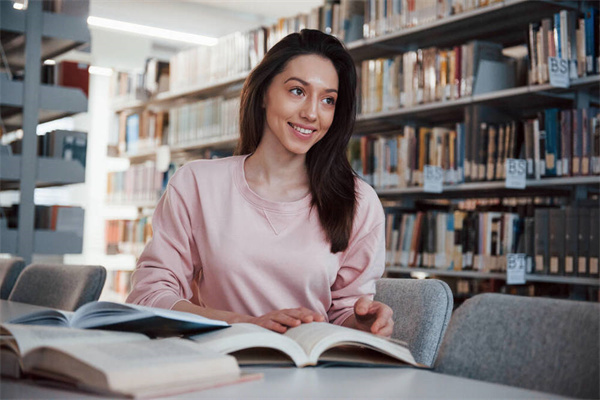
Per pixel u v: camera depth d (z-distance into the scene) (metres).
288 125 1.27
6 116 3.59
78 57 6.23
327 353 0.87
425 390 0.69
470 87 3.09
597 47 2.68
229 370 0.68
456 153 3.18
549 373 0.78
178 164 5.27
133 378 0.60
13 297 2.03
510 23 3.14
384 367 0.83
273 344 0.79
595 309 0.76
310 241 1.28
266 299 1.27
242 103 1.38
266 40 4.38
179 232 1.32
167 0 5.62
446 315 1.15
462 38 3.44
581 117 2.72
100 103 6.61
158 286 1.24
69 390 0.63
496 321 0.85
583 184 2.85
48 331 0.75
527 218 2.93
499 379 0.82
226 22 6.11
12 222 3.31
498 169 2.98
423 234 3.32
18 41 3.42
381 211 1.38
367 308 1.02
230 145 4.97
